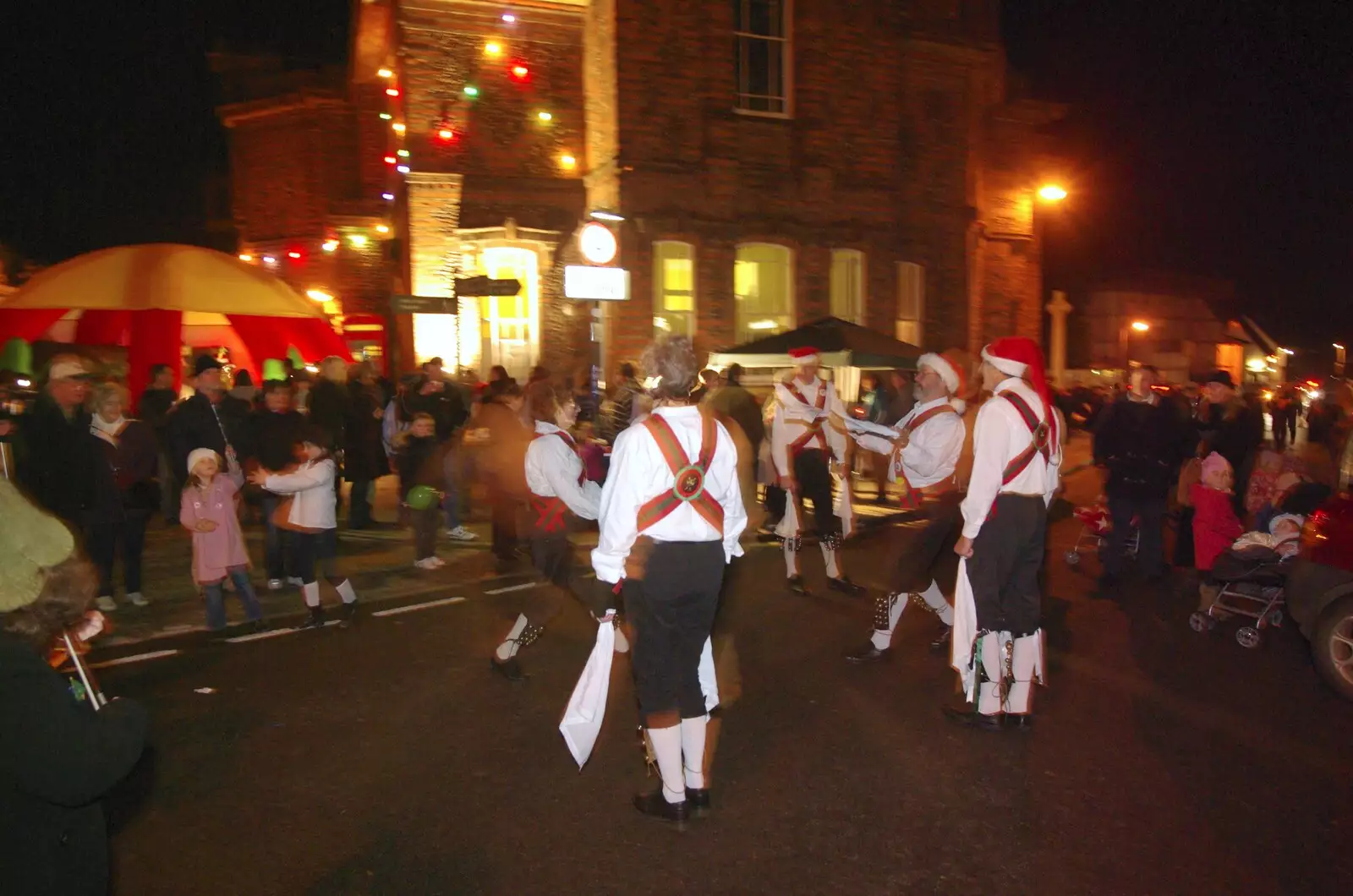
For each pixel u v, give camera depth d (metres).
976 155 19.12
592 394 13.13
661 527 4.14
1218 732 5.41
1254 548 6.95
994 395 5.41
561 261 16.55
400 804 4.62
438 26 16.00
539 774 4.94
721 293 16.66
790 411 8.45
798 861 4.05
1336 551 6.04
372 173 24.05
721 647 6.93
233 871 4.04
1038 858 4.06
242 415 10.20
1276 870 3.96
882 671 6.46
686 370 4.18
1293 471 8.44
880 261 18.05
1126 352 31.73
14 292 13.20
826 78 17.42
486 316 16.34
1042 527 5.41
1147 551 9.05
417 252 16.11
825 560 8.58
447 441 11.27
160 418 11.95
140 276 12.88
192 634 7.48
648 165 16.02
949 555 6.58
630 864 4.05
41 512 2.17
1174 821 4.38
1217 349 33.91
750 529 11.25
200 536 7.38
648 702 4.29
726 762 5.04
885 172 18.03
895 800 4.59
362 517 11.94
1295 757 5.08
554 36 16.62
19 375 14.35
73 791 2.04
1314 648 6.07
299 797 4.71
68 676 2.32
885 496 13.89
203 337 18.86
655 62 16.06
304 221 25.11
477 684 6.30
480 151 16.36
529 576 9.27
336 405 11.59
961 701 5.71
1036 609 5.45
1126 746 5.21
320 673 6.55
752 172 16.88
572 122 16.86
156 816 4.53
